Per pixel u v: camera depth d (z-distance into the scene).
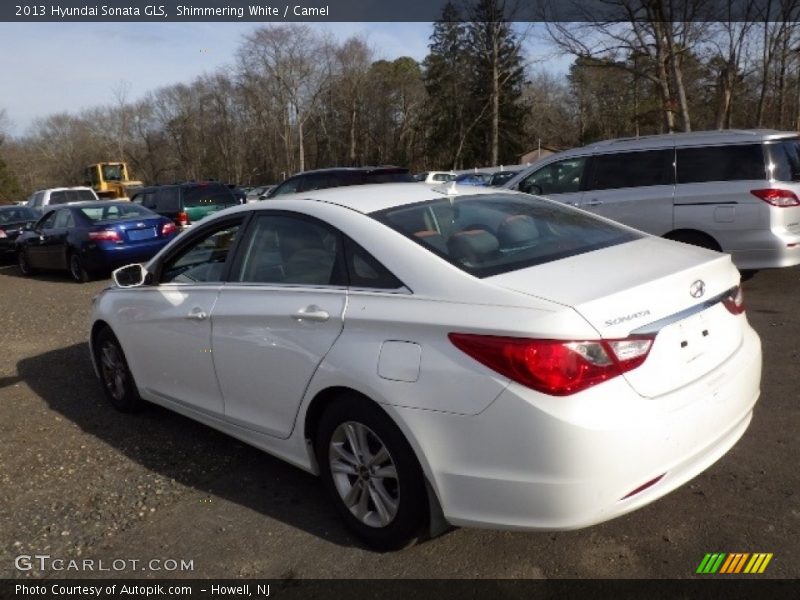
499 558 2.95
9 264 16.95
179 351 4.08
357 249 3.17
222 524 3.38
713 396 2.79
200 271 4.14
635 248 3.25
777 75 28.89
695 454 2.71
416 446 2.73
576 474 2.45
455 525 2.79
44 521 3.51
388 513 2.97
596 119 61.53
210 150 86.50
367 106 71.25
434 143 61.00
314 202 3.56
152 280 4.41
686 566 2.81
